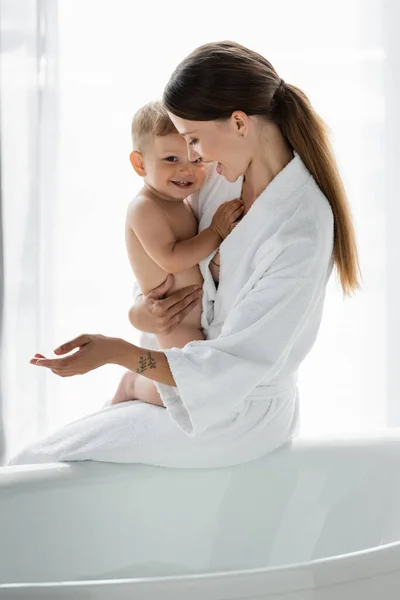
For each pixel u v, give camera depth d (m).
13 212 3.10
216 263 2.00
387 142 3.30
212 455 1.92
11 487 1.83
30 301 3.12
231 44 1.87
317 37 3.27
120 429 1.94
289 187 1.87
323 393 3.39
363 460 2.04
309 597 1.36
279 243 1.81
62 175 3.21
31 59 3.07
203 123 1.81
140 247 2.03
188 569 1.93
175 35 3.21
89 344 1.70
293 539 1.98
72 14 3.17
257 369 1.76
